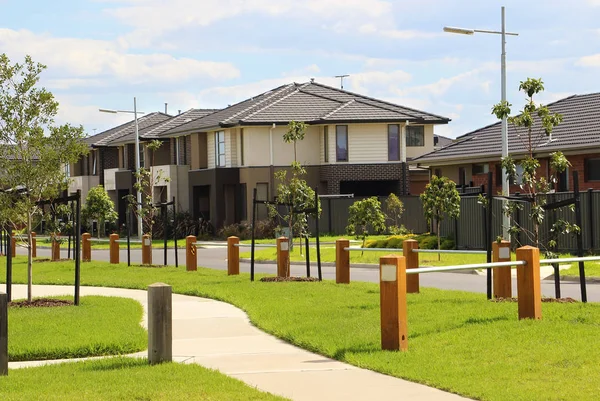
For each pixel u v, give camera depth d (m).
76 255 17.33
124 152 65.06
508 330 12.21
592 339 11.37
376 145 51.06
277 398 9.09
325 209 47.53
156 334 11.13
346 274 20.73
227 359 11.69
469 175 41.88
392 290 11.48
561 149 35.19
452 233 34.06
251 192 50.53
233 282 21.73
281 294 18.50
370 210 33.69
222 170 51.47
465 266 12.55
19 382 10.14
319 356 11.75
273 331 13.76
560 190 36.16
